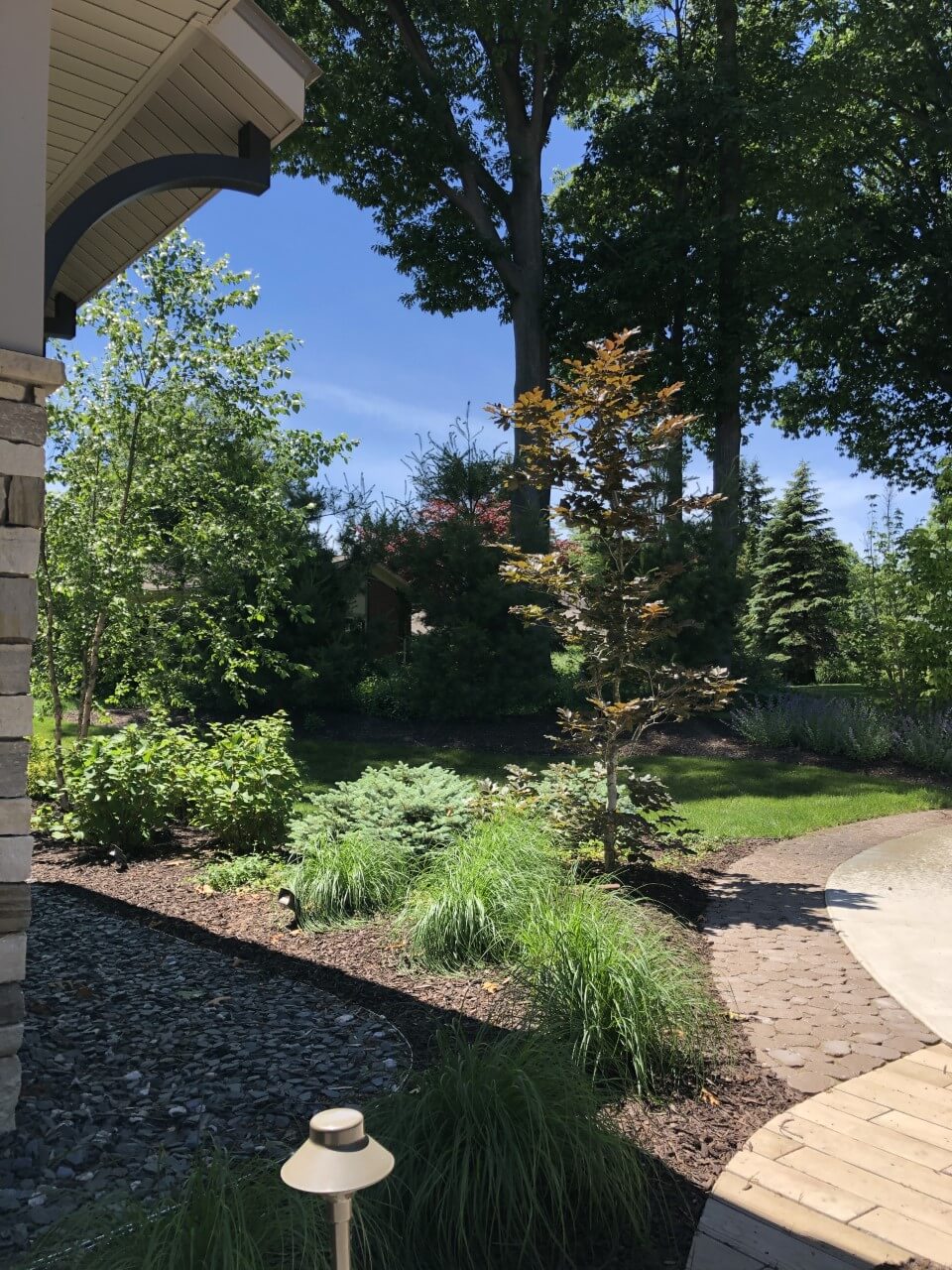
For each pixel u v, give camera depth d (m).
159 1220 2.09
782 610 32.34
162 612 9.84
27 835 2.95
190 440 9.13
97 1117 3.05
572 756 13.02
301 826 6.64
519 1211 2.47
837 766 12.74
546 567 6.65
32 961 4.71
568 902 4.39
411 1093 2.82
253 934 5.23
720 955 5.07
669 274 17.77
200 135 4.77
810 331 21.64
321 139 18.94
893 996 4.45
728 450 19.25
